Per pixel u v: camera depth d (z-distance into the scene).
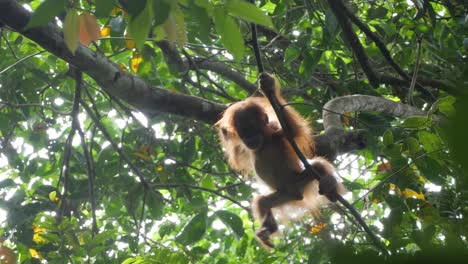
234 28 3.14
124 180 7.70
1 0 5.43
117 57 8.38
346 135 6.70
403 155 5.31
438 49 8.09
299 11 8.04
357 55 7.44
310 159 6.51
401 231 5.25
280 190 6.75
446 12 9.45
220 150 9.02
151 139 8.51
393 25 7.80
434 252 1.56
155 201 7.68
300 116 6.73
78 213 7.65
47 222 6.12
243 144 6.70
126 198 7.70
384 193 5.86
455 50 7.84
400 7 8.82
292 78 8.94
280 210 7.00
